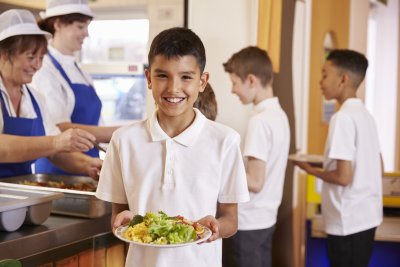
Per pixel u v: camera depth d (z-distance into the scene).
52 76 2.32
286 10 3.06
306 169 2.43
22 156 1.90
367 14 4.91
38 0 2.28
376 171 2.39
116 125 2.54
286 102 3.16
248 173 2.19
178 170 1.28
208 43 2.73
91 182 2.13
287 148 2.38
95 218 1.68
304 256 2.98
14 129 2.15
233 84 2.38
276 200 2.34
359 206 2.32
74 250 1.62
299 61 3.38
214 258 1.34
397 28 5.17
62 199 1.70
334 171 2.29
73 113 2.42
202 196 1.28
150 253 1.29
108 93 2.53
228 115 2.79
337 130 2.27
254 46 2.50
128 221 1.25
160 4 2.56
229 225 1.33
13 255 1.39
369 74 5.27
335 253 2.37
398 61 5.18
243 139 2.77
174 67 1.19
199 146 1.30
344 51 2.48
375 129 2.41
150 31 2.54
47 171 2.37
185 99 1.22
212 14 2.71
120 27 2.51
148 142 1.32
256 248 2.25
